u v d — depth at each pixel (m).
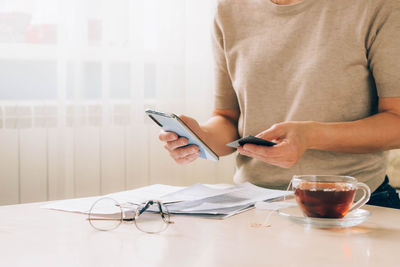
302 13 1.25
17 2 1.90
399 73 1.11
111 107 2.09
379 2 1.14
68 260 0.62
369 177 1.20
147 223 0.81
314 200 0.78
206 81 2.32
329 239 0.71
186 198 0.94
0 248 0.67
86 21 2.00
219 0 1.38
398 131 1.08
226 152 1.37
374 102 1.25
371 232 0.75
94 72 2.04
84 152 2.04
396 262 0.61
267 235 0.74
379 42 1.14
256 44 1.32
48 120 1.97
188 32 2.27
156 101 2.20
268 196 0.99
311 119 1.23
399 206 1.21
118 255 0.64
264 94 1.30
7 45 1.89
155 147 2.21
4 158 1.92
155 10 2.16
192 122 1.26
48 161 1.99
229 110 1.45
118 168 2.12
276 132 0.98
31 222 0.82
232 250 0.66
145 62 2.16
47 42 1.95
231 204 0.92
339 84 1.20
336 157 1.20
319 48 1.22
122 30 2.08
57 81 1.97
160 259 0.62
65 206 0.94
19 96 1.93
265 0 1.31
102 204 0.93
